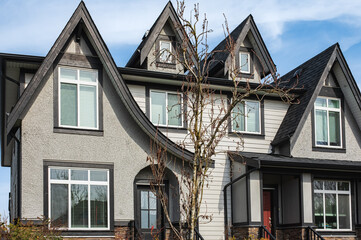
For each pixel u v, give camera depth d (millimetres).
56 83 16156
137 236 16156
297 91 20641
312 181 19641
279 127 20844
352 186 20812
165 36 19688
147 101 18594
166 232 17719
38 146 15594
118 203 16375
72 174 15906
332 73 21547
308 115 20000
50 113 15922
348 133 21375
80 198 15828
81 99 16453
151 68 19188
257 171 18812
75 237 15438
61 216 15461
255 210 18500
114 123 16750
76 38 16641
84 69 16594
